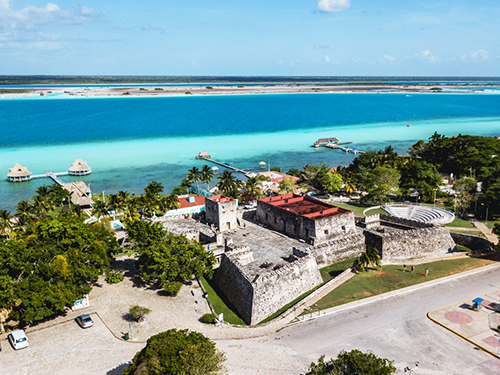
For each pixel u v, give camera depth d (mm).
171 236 84312
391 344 59125
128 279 82125
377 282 82188
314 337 61438
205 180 154875
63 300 61031
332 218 98812
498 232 96750
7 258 62906
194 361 45219
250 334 62750
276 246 96688
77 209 106438
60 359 54625
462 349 57812
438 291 76938
